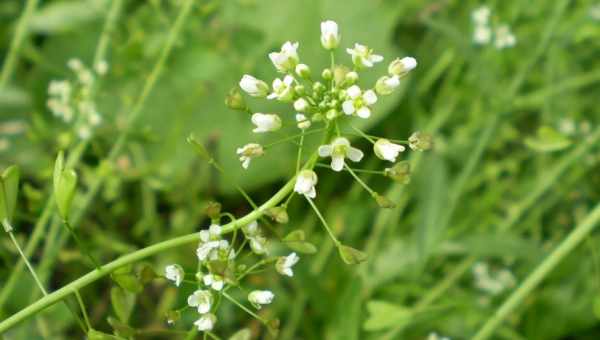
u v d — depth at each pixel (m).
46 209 0.19
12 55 0.21
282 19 0.24
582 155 0.21
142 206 0.24
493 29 0.22
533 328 0.21
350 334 0.18
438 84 0.26
